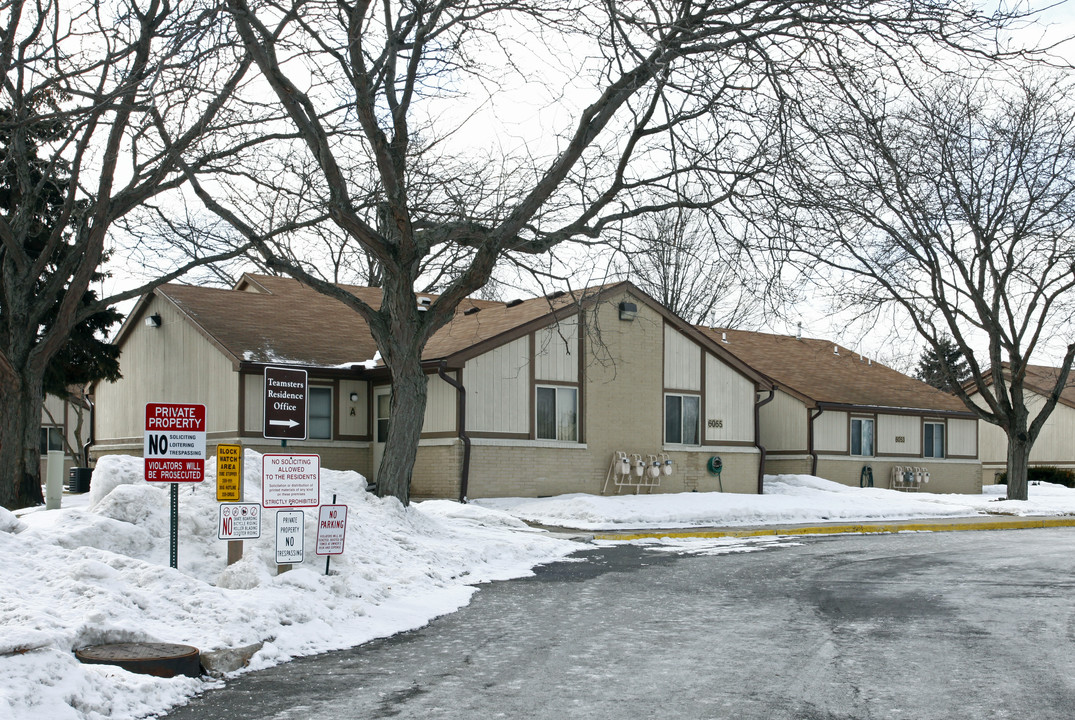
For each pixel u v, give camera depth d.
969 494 37.72
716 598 11.30
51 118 16.64
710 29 14.31
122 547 10.30
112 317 26.64
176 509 9.79
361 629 9.03
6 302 19.77
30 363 19.48
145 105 16.50
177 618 7.97
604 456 27.06
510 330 25.39
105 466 11.89
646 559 15.44
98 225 18.58
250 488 12.10
